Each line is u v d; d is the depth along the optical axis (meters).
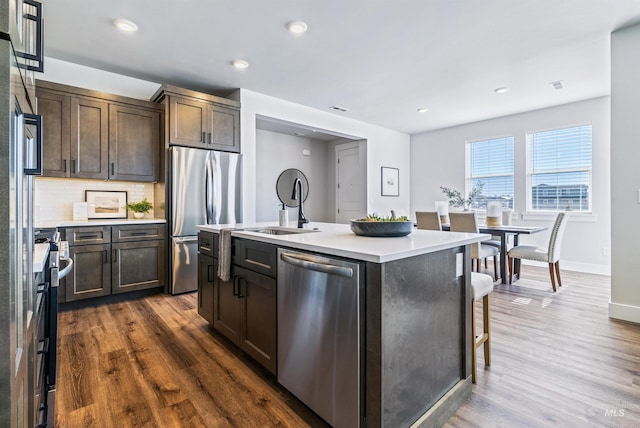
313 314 1.50
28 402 0.88
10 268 0.62
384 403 1.28
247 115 4.27
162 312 3.04
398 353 1.34
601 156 4.55
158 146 3.77
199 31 2.82
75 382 1.84
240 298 2.10
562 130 4.92
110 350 2.24
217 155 3.86
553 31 2.81
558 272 3.92
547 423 1.50
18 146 0.71
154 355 2.17
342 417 1.38
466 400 1.68
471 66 3.52
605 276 4.42
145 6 2.46
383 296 1.26
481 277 2.00
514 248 4.13
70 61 3.38
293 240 1.65
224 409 1.62
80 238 3.12
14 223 0.64
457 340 1.69
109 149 3.45
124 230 3.37
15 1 0.68
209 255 2.53
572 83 4.01
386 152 6.39
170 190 3.57
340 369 1.38
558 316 2.89
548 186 5.07
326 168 7.48
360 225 1.79
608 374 1.91
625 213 2.75
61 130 3.17
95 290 3.20
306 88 4.20
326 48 3.13
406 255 1.32
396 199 6.59
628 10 2.50
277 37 2.92
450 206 6.25
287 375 1.68
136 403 1.66
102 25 2.72
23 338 0.77
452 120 5.76
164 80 3.91
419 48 3.12
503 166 5.56
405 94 4.42
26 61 1.00
